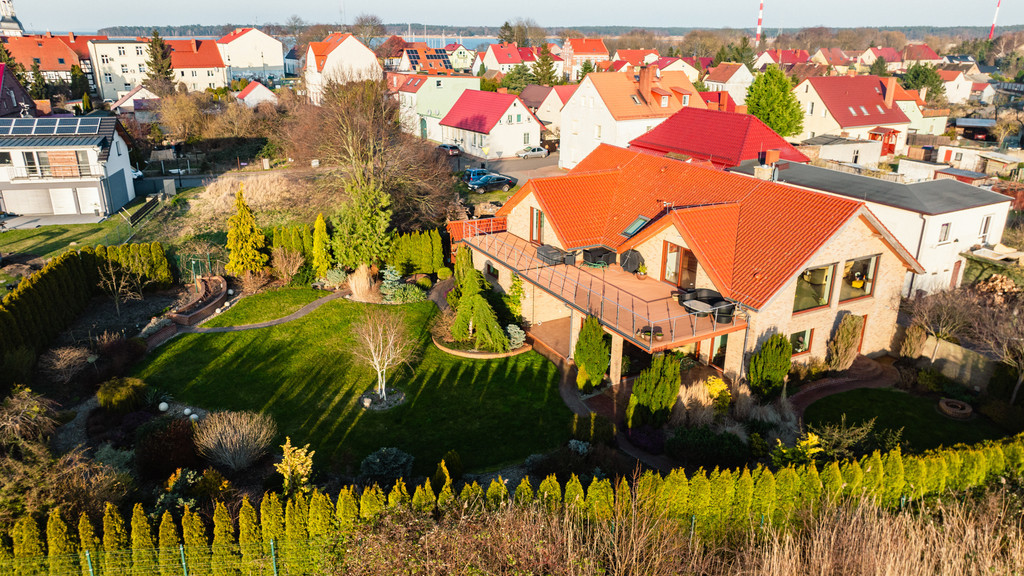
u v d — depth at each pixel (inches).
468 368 1114.7
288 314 1314.0
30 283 1116.5
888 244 1041.5
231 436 831.1
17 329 1035.9
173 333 1226.0
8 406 844.0
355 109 2071.9
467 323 1185.4
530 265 1210.0
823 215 989.2
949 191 1401.3
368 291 1405.0
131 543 649.6
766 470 700.0
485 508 663.8
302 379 1079.0
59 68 4315.9
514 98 2684.5
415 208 1782.7
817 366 1055.0
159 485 797.2
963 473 759.7
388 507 670.5
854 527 631.2
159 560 646.5
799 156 1860.2
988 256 1423.5
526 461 871.7
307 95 3105.3
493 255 1266.0
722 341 1050.7
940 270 1379.2
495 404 1009.5
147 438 837.8
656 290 1091.3
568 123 2504.9
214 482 756.0
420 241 1499.8
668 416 926.4
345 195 1775.3
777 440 836.6
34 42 4308.6
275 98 3161.9
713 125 1991.9
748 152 1835.6
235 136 2741.1
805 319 1020.5
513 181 2218.3
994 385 966.4
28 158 1875.0
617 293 1079.6
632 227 1205.7
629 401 920.9
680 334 938.1
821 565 596.4
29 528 631.8
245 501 660.1
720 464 835.4
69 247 1612.9
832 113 2689.5
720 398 949.8
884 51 6870.1
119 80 4343.0
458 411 991.6
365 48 3147.1
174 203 2012.8
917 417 962.7
